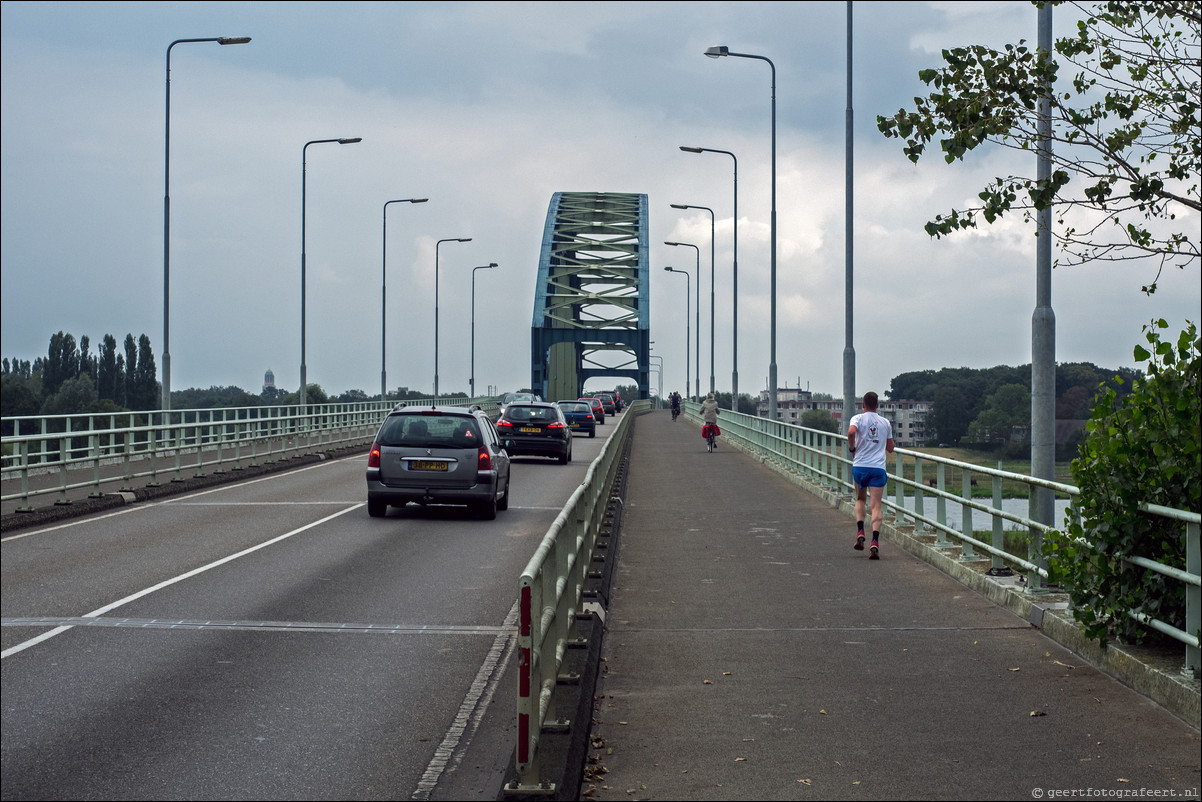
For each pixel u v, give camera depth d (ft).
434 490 54.13
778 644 28.09
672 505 65.51
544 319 333.42
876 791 17.44
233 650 26.30
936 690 23.35
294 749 19.16
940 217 31.40
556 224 352.08
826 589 36.50
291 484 74.64
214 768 18.15
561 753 18.26
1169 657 23.41
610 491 59.16
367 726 20.51
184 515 55.31
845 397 76.74
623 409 348.38
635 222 357.82
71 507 54.34
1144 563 23.15
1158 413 23.71
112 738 19.63
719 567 41.42
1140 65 29.84
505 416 99.45
